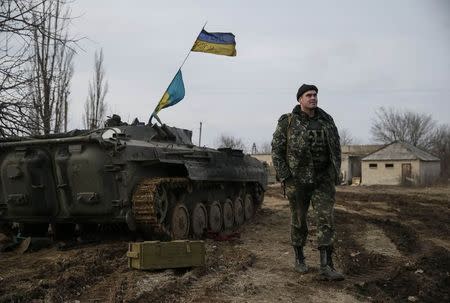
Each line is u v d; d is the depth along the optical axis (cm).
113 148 907
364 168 5088
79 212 949
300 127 695
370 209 1892
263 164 1593
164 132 1149
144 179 970
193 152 1086
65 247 934
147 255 702
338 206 1970
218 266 765
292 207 725
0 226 1071
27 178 959
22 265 790
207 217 1181
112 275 694
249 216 1466
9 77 1075
